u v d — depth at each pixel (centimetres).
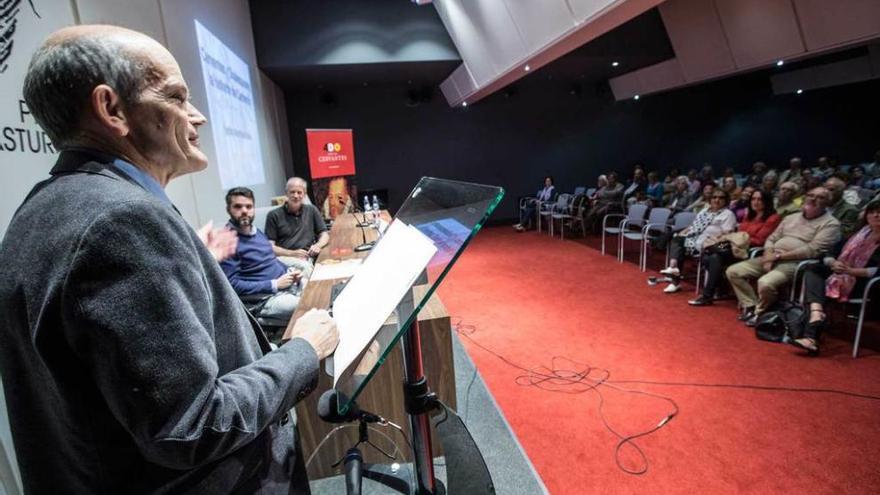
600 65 659
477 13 452
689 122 848
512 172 836
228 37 395
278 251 339
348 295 73
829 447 172
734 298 354
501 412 204
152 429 44
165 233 47
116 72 52
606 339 287
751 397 210
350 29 532
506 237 705
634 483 160
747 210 350
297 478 73
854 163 796
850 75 702
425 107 791
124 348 43
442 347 158
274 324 244
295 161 768
